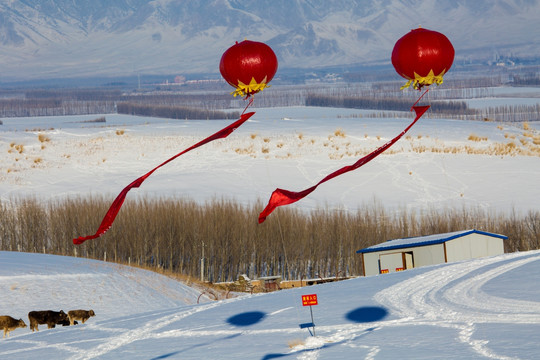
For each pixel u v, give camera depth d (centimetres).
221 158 17525
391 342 2744
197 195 14925
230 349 3012
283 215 11875
